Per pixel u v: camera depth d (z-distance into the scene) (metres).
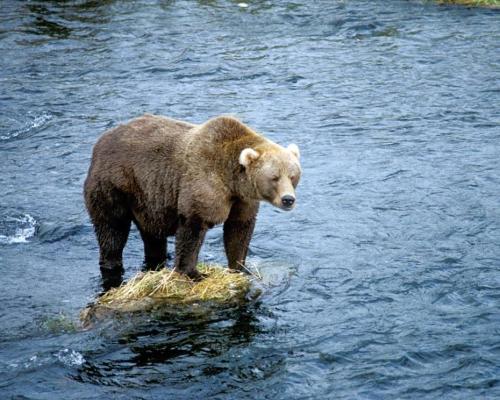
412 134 20.11
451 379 11.26
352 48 26.14
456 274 14.02
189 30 28.02
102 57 25.61
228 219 13.46
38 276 14.31
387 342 12.13
